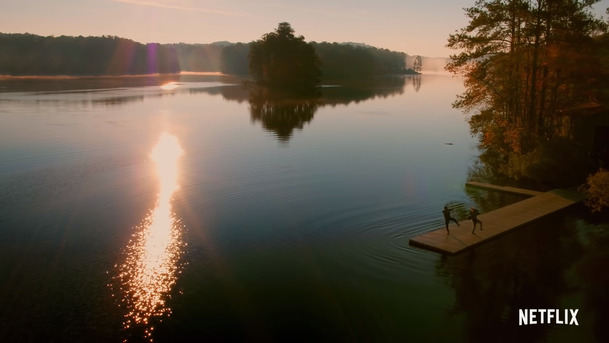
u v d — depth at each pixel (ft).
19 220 100.99
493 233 89.35
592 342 58.03
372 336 60.03
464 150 187.52
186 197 119.14
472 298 68.54
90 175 139.44
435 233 90.27
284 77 526.98
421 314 64.80
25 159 158.92
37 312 65.57
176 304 68.03
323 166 155.94
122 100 382.22
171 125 248.52
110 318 64.34
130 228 97.35
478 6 146.10
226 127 245.86
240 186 129.70
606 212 102.73
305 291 71.46
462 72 151.02
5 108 299.58
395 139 213.87
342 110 341.62
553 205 105.81
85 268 79.15
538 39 137.69
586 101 144.25
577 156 123.95
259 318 64.23
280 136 218.38
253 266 79.97
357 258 82.33
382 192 124.26
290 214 106.42
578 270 76.18
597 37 136.67
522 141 141.08
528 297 68.49
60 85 550.36
